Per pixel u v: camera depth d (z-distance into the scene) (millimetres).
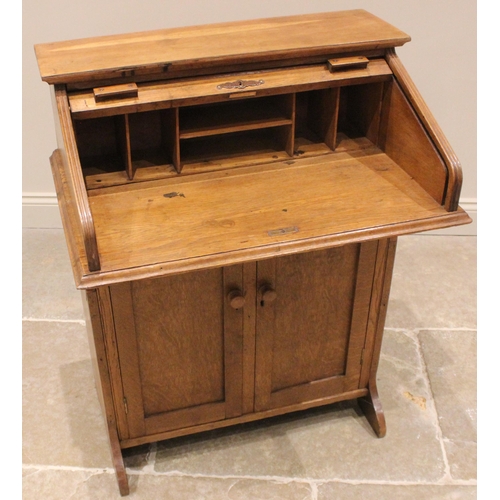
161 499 2477
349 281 2430
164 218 2082
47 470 2576
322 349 2576
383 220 2084
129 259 1906
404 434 2732
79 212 1816
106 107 2055
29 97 3537
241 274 2240
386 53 2312
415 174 2264
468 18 3373
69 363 3059
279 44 2232
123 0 3266
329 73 2250
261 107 2436
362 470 2588
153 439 2553
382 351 3139
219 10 3314
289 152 2406
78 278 1855
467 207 3930
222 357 2443
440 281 3605
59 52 2186
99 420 2785
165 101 2105
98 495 2488
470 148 3766
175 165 2309
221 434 2736
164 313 2254
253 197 2191
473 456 2639
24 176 3809
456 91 3588
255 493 2500
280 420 2803
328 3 3322
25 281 3555
